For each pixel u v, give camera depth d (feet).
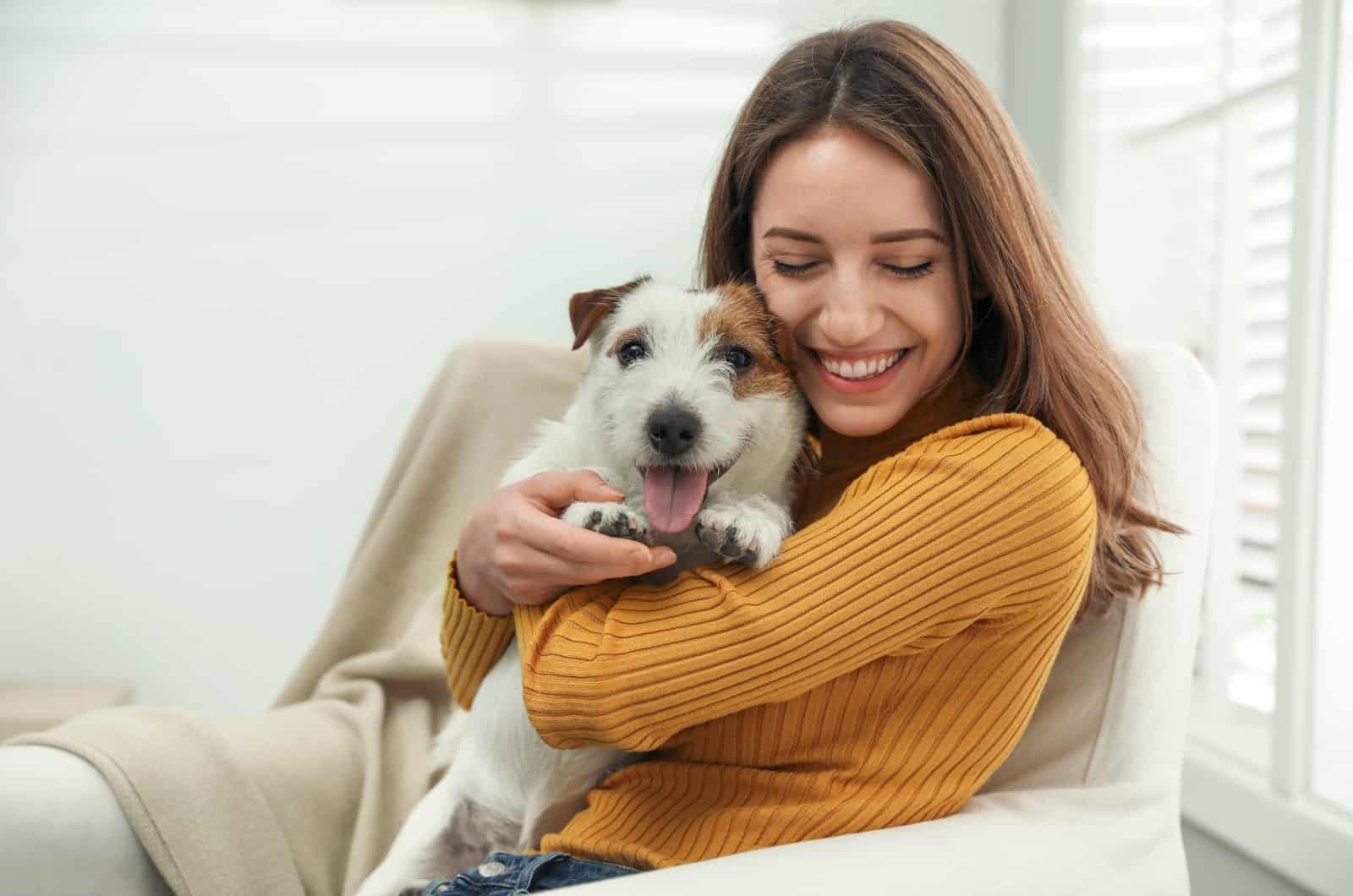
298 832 5.04
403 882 4.51
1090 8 8.84
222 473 9.75
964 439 3.58
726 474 4.14
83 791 4.10
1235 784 6.61
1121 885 3.42
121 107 9.32
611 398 4.16
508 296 9.93
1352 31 6.04
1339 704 6.22
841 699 3.57
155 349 9.55
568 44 9.75
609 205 9.93
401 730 5.94
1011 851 3.31
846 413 4.03
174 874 4.17
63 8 9.18
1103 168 8.95
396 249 9.77
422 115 9.69
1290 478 6.27
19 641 9.55
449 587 4.30
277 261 9.64
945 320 3.93
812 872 3.03
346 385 9.83
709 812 3.66
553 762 4.24
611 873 3.51
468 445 7.13
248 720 5.48
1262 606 7.89
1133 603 4.04
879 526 3.37
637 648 3.35
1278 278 7.70
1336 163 6.08
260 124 9.50
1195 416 4.40
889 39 4.00
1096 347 4.02
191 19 9.32
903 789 3.51
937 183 3.79
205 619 9.81
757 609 3.30
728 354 4.13
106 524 9.62
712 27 9.83
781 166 3.90
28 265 9.32
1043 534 3.32
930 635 3.41
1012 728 3.57
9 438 9.43
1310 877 5.91
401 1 9.53
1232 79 8.21
